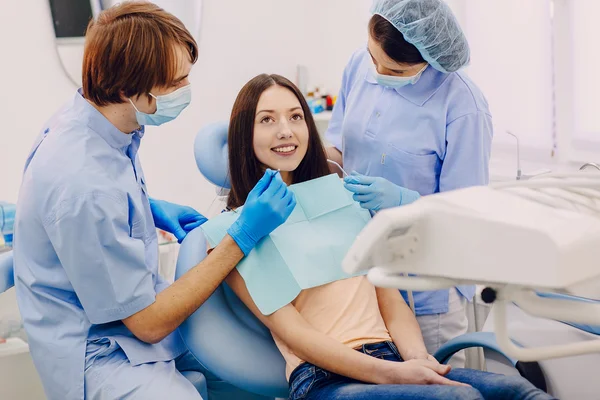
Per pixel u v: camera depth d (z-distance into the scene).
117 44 1.45
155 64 1.47
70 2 3.10
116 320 1.58
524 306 0.90
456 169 1.84
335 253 1.66
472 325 2.29
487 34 2.89
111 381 1.51
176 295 1.52
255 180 1.72
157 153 3.44
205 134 1.86
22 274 1.55
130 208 1.56
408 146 1.88
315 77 3.74
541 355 0.95
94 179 1.47
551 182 1.01
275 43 3.62
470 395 1.30
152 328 1.51
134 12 1.49
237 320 1.67
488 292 0.93
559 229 0.83
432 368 1.49
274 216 1.53
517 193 0.99
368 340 1.61
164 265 2.59
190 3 3.35
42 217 1.46
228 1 3.47
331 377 1.54
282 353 1.63
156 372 1.55
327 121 3.50
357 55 2.12
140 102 1.52
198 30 3.40
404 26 1.68
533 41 2.70
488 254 0.84
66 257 1.46
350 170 2.05
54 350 1.54
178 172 3.51
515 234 0.82
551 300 0.92
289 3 3.61
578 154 2.63
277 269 1.60
